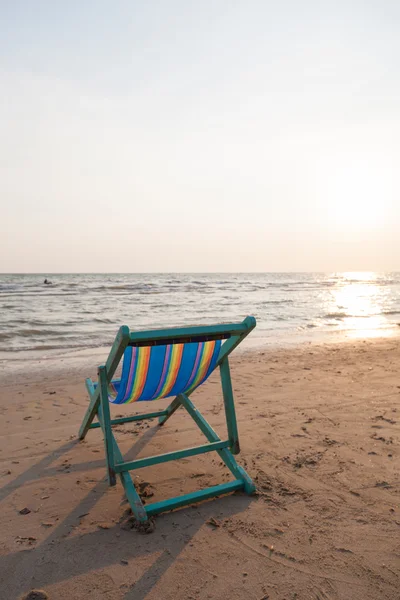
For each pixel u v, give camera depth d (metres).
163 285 44.84
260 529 2.48
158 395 3.15
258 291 37.16
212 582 2.04
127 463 2.80
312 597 1.95
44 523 2.57
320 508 2.71
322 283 64.50
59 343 10.11
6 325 12.91
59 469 3.36
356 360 7.83
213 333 2.64
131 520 2.57
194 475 3.22
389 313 19.11
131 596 1.96
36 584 2.04
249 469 3.28
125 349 2.51
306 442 3.83
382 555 2.24
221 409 4.85
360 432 4.08
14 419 4.59
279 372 6.78
